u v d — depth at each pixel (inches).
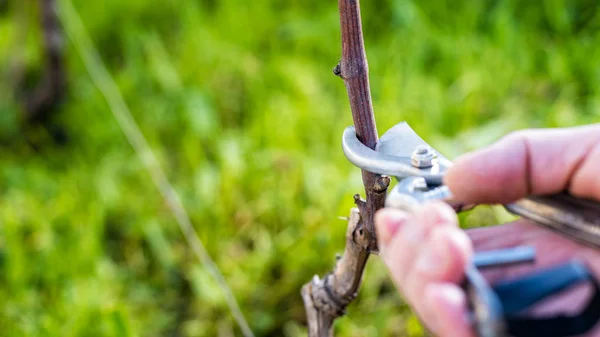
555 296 21.1
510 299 18.6
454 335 18.7
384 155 28.2
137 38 109.3
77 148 94.4
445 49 98.2
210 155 89.8
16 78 106.7
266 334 69.0
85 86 102.7
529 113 87.9
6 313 67.7
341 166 81.4
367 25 107.9
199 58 103.4
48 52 95.5
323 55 103.4
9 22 122.9
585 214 24.0
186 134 92.1
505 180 25.0
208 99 94.4
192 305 72.4
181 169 87.7
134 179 86.7
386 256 21.8
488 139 81.0
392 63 98.3
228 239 76.9
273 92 96.5
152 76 102.3
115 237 80.8
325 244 71.9
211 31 109.2
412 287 20.2
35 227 78.5
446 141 80.6
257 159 82.6
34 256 75.1
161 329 70.8
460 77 92.6
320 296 38.6
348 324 65.0
